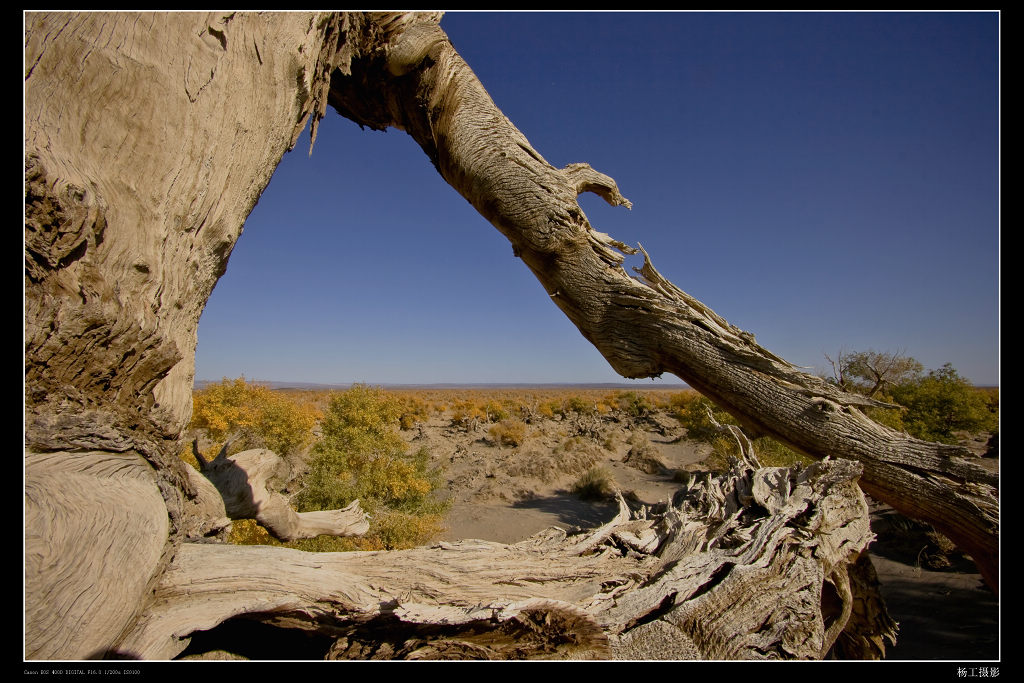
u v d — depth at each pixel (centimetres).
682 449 2230
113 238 262
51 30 237
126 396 278
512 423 2706
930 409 1429
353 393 1198
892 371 1677
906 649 586
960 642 592
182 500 325
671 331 485
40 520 193
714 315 498
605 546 456
